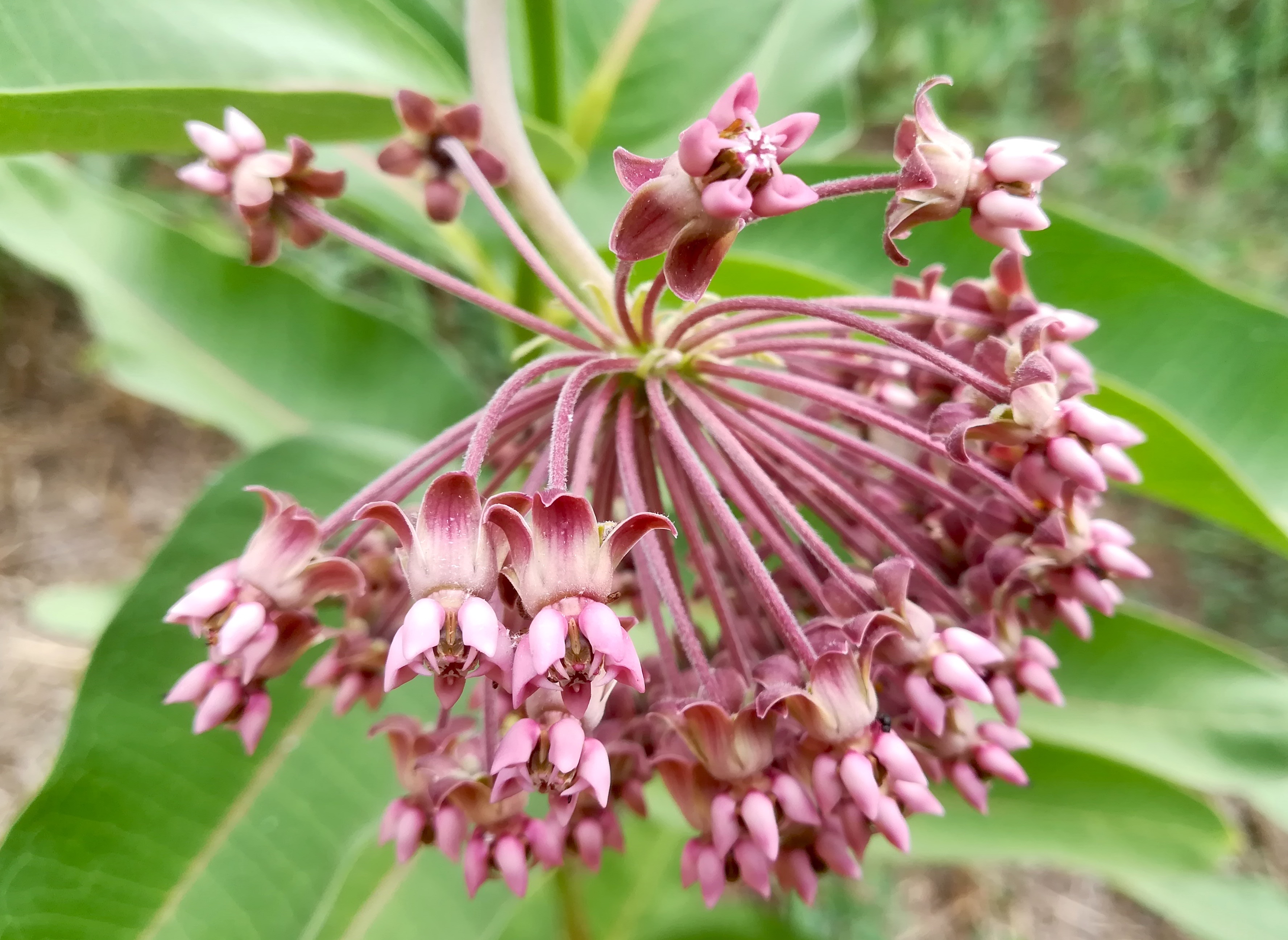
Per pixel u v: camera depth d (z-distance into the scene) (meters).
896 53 0.25
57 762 0.09
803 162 0.11
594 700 0.05
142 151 0.08
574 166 0.10
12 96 0.07
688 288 0.06
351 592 0.06
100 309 0.13
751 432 0.07
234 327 0.14
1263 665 0.11
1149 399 0.10
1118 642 0.12
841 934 0.18
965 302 0.07
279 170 0.07
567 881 0.13
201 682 0.06
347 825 0.10
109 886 0.09
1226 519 0.09
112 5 0.08
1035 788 0.12
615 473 0.07
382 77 0.09
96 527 0.22
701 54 0.12
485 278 0.12
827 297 0.08
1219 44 0.24
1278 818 0.11
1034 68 0.26
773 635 0.07
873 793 0.06
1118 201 0.24
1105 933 0.20
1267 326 0.10
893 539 0.07
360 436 0.11
